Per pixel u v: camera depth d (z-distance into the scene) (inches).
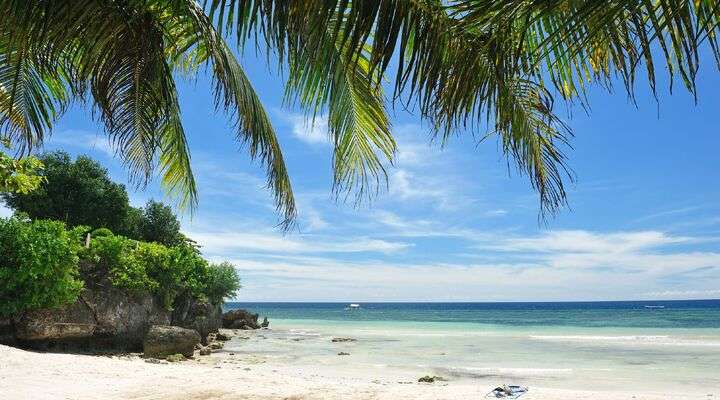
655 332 1540.4
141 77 164.4
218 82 164.7
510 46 105.9
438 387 420.5
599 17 84.0
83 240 797.2
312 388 401.4
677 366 721.0
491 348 999.6
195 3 158.1
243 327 1583.4
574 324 2142.0
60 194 1221.7
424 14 110.0
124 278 765.3
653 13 80.4
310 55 111.0
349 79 184.4
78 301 711.7
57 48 148.8
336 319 2878.9
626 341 1168.2
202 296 1047.0
